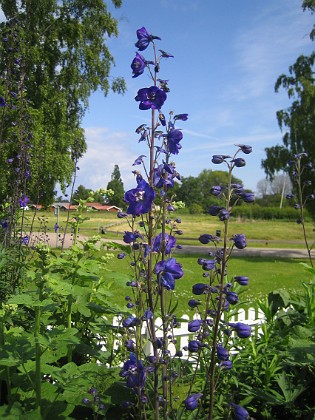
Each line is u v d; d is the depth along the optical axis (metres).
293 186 23.03
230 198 2.30
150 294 2.45
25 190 5.54
